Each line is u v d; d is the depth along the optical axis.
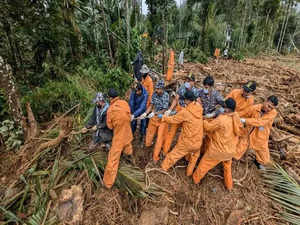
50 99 3.97
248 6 20.78
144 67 3.49
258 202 2.69
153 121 3.20
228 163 2.63
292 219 2.42
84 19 7.01
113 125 2.41
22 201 2.37
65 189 2.49
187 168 2.96
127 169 2.88
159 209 2.44
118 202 2.48
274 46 29.12
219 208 2.60
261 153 3.05
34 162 2.86
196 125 2.48
